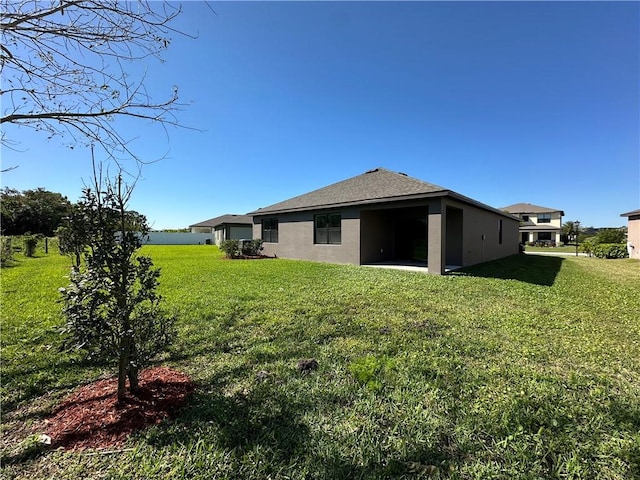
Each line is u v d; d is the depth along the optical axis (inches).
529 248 1320.1
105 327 85.2
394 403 96.5
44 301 240.8
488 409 92.9
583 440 79.0
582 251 984.9
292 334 161.6
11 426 85.4
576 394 102.9
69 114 93.1
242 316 195.6
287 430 83.5
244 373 117.3
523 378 113.8
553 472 69.0
